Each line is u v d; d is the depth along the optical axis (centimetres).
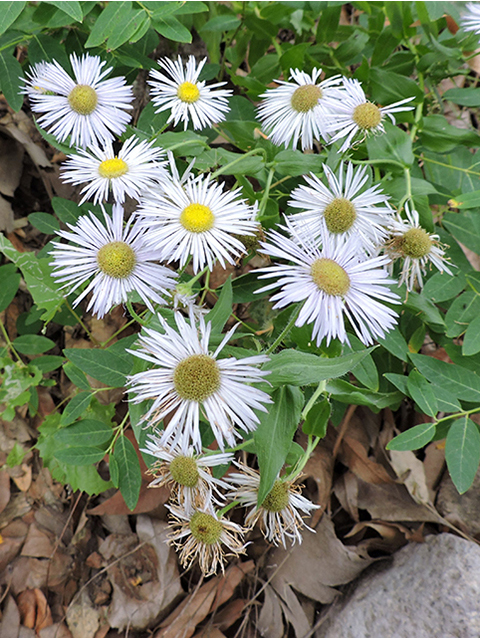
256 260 31
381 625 26
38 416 31
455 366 23
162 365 15
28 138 33
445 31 32
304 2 28
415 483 28
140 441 20
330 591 29
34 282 24
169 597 28
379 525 28
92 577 28
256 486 20
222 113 27
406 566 28
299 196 20
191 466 19
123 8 23
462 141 26
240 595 29
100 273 18
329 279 15
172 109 24
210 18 31
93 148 20
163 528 29
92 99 23
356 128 22
